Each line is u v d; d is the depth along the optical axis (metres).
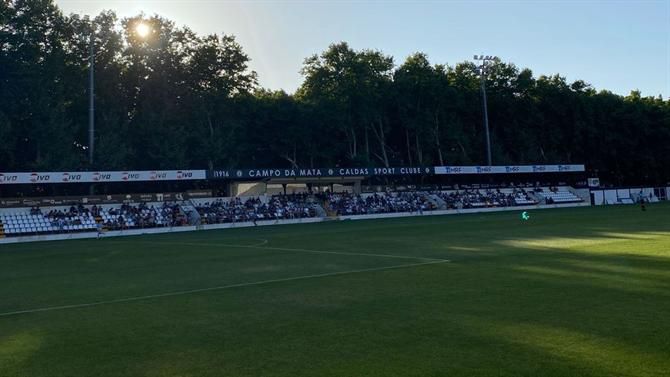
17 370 9.38
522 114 101.19
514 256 23.50
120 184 71.31
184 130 74.88
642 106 109.06
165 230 58.97
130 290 18.03
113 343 10.98
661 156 109.06
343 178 77.00
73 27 72.44
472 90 97.56
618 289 14.72
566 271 18.41
